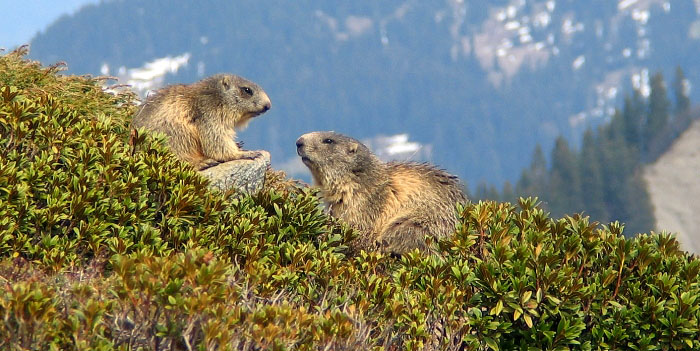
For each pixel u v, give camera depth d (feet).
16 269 28.58
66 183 34.37
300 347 26.78
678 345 32.45
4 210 31.60
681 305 32.50
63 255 30.60
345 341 27.58
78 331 24.29
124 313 25.41
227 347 24.35
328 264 33.86
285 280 31.71
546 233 35.65
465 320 32.86
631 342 33.24
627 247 34.22
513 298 32.27
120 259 26.08
